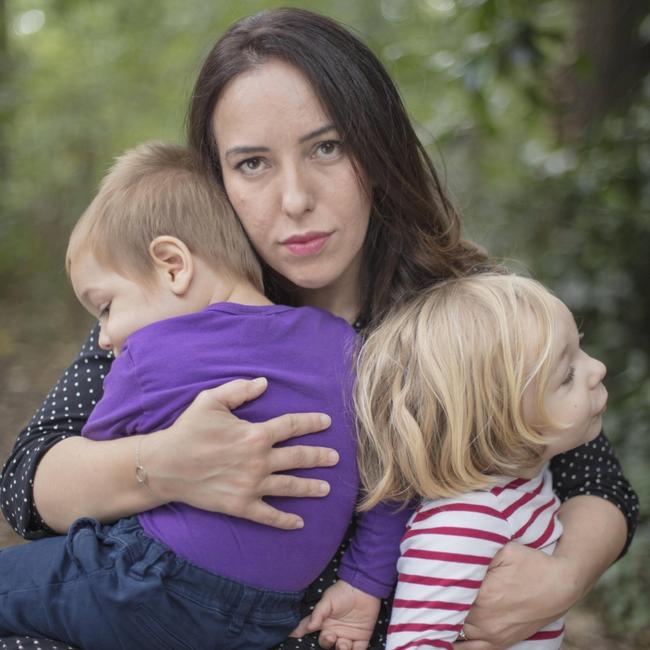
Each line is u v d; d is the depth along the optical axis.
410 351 1.56
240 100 1.52
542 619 1.55
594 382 1.57
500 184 5.47
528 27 3.75
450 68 4.06
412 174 1.70
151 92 9.40
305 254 1.56
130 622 1.42
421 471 1.49
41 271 7.65
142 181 1.63
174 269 1.57
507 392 1.50
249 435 1.43
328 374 1.56
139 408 1.50
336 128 1.53
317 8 9.32
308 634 1.56
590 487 1.78
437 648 1.46
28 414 5.16
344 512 1.54
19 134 8.15
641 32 4.71
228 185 1.58
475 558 1.48
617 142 4.51
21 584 1.47
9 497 1.65
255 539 1.46
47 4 9.02
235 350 1.51
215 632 1.44
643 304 4.36
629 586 3.19
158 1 9.67
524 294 1.57
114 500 1.49
